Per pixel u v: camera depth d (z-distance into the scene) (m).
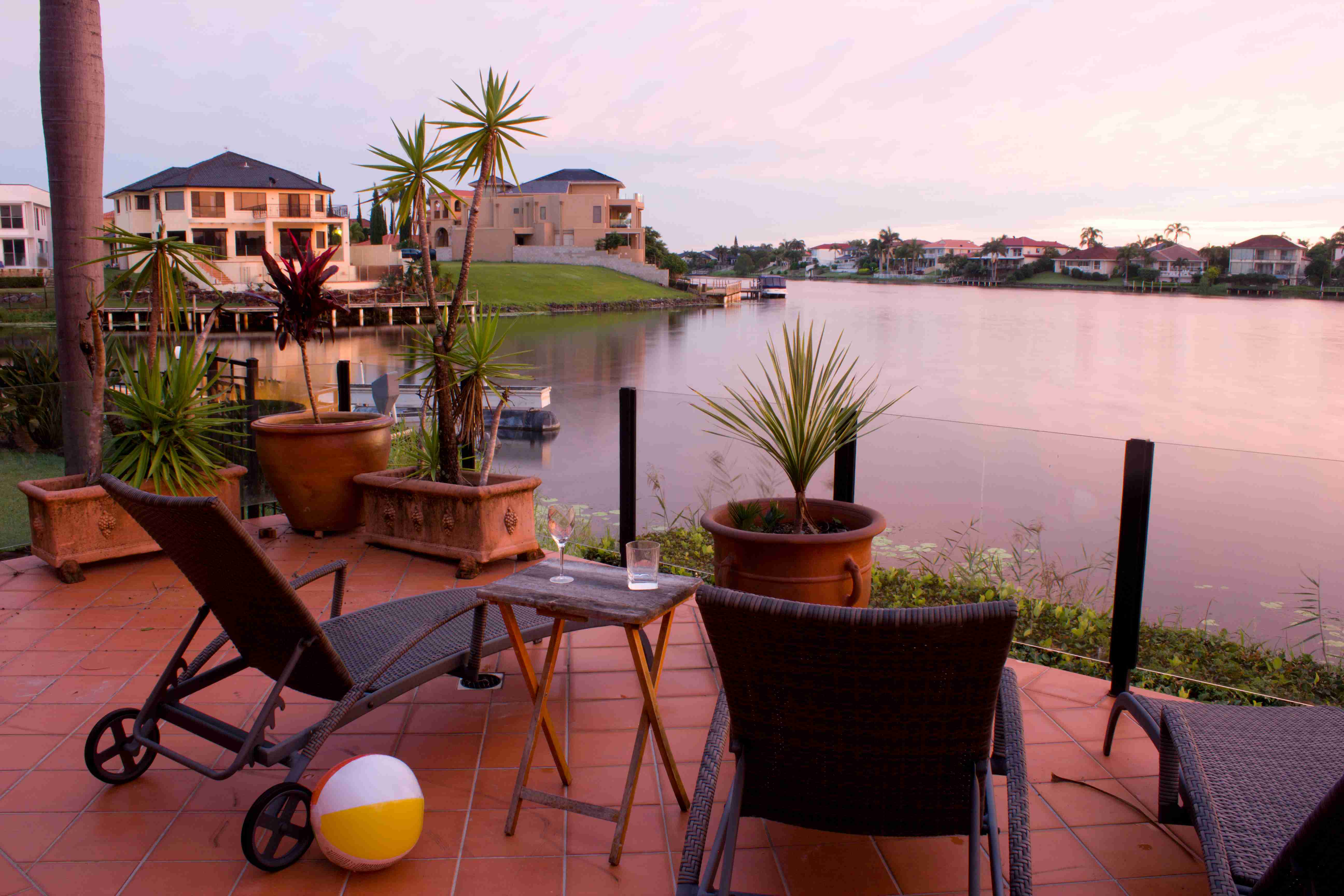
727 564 3.34
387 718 2.92
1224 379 35.41
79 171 5.00
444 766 2.60
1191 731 2.03
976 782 1.66
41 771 2.55
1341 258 116.81
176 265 4.71
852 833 1.81
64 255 5.04
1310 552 3.18
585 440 5.18
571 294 62.47
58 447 5.03
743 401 3.71
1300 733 2.08
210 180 44.84
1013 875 1.55
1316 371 38.38
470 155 4.75
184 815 2.34
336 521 5.14
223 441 5.55
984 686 1.55
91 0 4.95
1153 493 3.45
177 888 2.02
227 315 40.06
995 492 3.79
